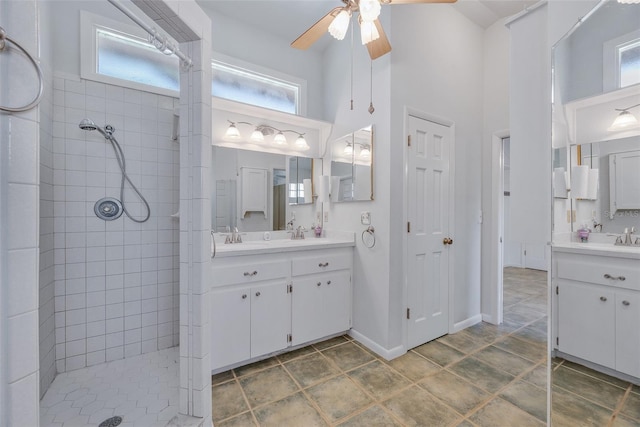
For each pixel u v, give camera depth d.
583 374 1.21
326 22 1.75
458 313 2.61
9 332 0.60
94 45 1.96
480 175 2.81
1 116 0.59
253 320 1.95
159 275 2.17
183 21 1.18
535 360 2.06
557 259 1.31
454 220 2.57
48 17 1.74
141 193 2.10
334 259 2.34
